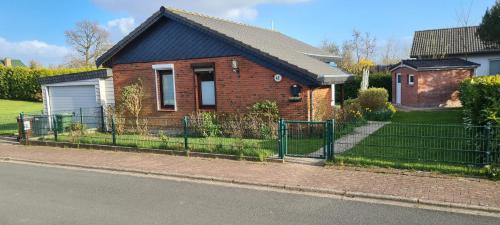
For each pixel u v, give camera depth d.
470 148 8.64
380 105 18.78
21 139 14.45
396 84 27.45
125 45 16.19
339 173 8.71
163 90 16.25
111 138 13.22
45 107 18.20
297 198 7.36
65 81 17.44
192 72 15.18
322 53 22.05
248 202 7.18
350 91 29.34
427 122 16.42
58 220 6.47
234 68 14.23
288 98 13.35
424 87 23.33
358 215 6.37
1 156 12.24
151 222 6.26
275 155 10.31
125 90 16.05
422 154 9.45
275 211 6.65
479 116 8.78
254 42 15.48
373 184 7.83
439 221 6.05
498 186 7.43
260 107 13.66
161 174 9.47
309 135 12.80
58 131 15.15
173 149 11.50
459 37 31.84
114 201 7.41
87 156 11.73
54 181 9.11
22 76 36.97
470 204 6.58
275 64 13.38
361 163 9.16
